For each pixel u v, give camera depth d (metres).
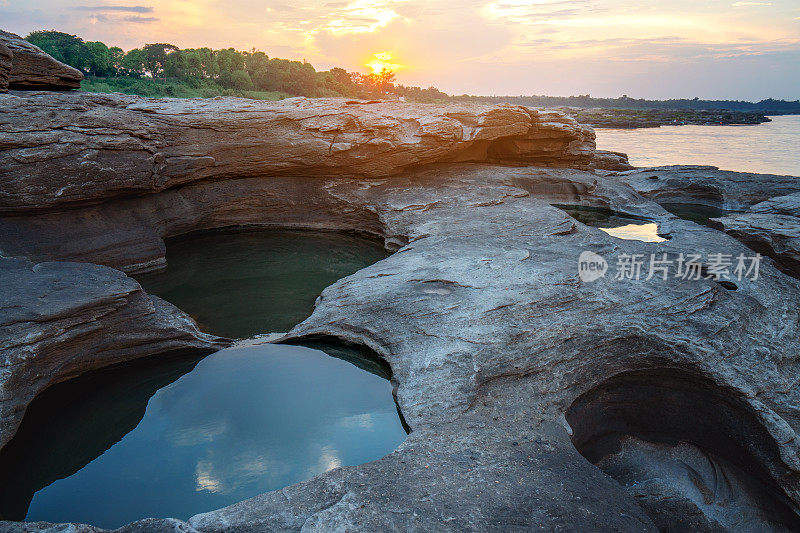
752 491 6.96
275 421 7.52
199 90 77.62
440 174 19.45
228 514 5.36
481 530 5.11
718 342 8.21
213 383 8.58
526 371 7.78
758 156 38.28
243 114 15.98
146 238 13.87
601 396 8.10
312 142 16.53
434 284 10.38
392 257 12.54
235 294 12.48
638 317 8.80
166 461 6.79
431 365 8.02
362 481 5.80
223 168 15.88
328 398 8.06
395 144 17.33
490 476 5.91
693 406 7.97
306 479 6.34
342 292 10.89
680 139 54.88
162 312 9.88
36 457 7.02
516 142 21.67
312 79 103.31
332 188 17.41
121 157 13.04
